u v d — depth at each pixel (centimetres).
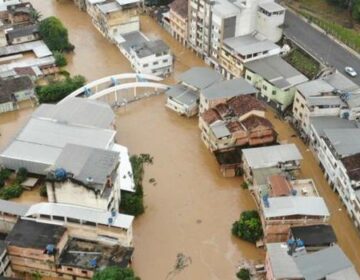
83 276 7294
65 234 7425
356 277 6688
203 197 8944
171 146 10119
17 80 11281
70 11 15288
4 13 14112
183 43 13612
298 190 8331
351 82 10544
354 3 14188
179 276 7562
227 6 12156
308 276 6662
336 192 9062
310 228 7612
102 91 11019
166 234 8219
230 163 9244
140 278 7500
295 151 9075
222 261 7794
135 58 12112
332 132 9269
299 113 10406
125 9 13238
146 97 11488
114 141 9800
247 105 9850
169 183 9212
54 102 11306
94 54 13150
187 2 13475
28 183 8819
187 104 10775
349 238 8250
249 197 8938
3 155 8950
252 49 11581
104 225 7388
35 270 7381
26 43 13225
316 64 11712
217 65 12500
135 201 8350
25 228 7369
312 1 15338
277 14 12394
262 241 8006
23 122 10712
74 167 7625
